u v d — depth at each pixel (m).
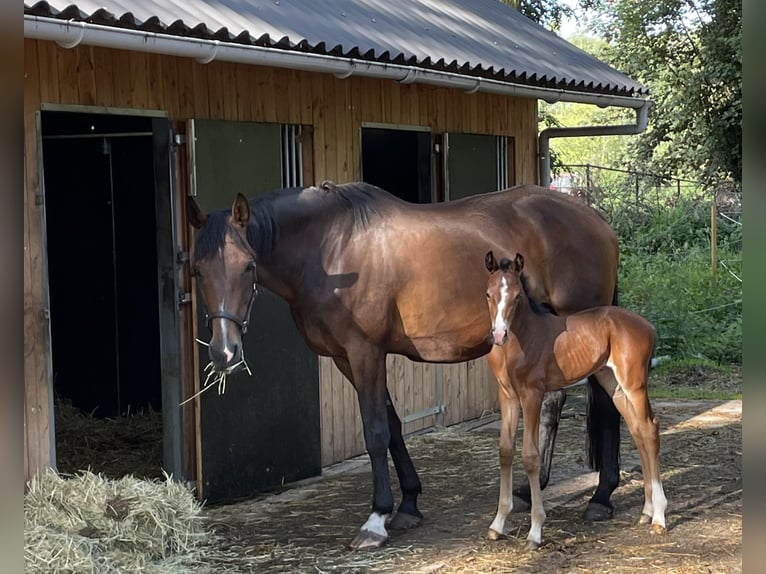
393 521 4.96
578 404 8.59
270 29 5.13
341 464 6.58
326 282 4.66
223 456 5.57
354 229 4.73
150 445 6.62
